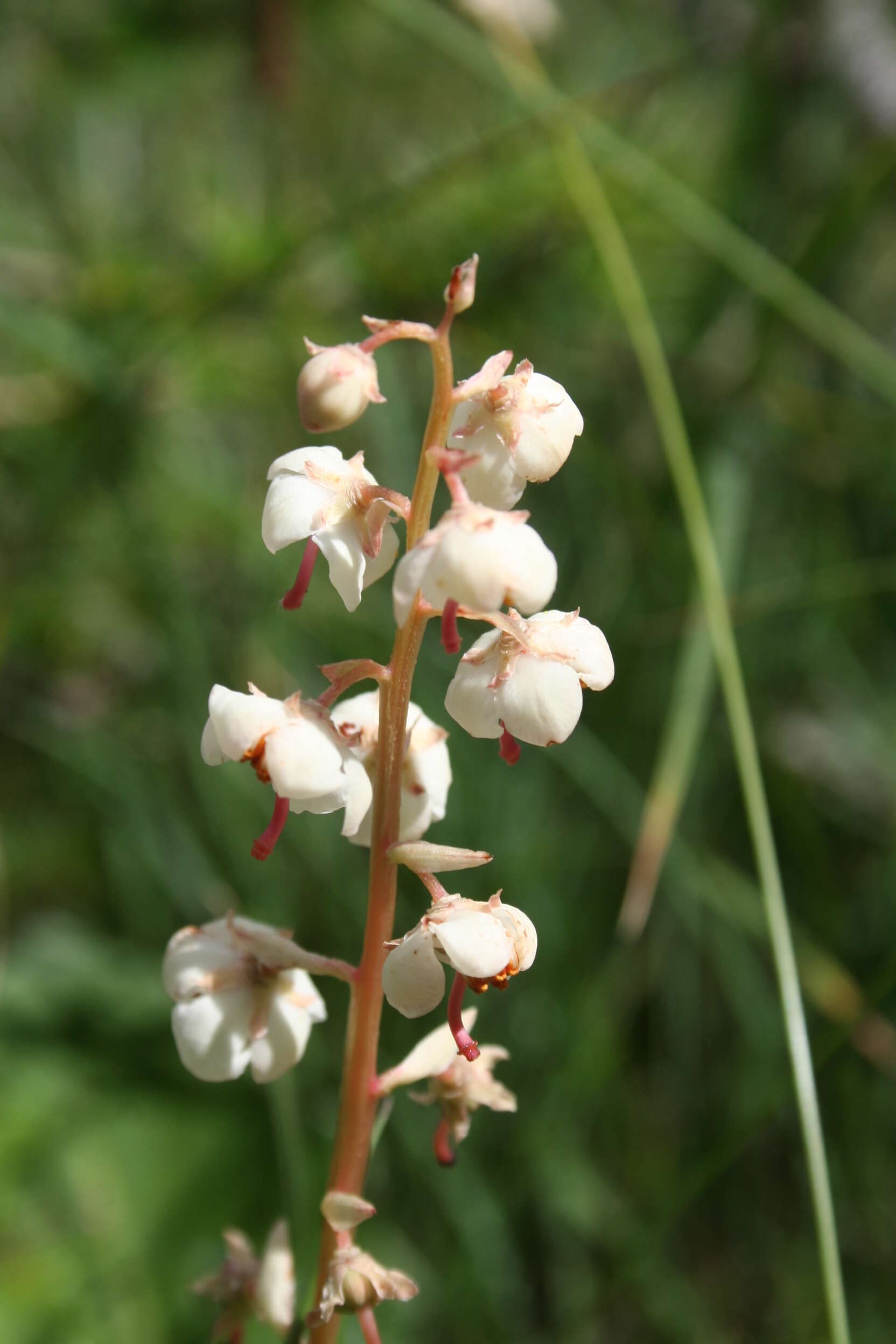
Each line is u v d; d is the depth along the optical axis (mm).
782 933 264
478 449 228
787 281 334
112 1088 343
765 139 453
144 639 430
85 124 495
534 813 377
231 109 532
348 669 229
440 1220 325
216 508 417
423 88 518
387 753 231
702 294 431
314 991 243
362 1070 236
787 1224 345
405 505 227
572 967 360
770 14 444
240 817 370
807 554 430
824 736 412
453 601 220
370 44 506
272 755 226
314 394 220
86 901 407
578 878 374
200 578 438
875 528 424
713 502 389
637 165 343
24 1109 333
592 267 443
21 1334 302
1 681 413
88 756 377
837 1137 342
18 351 423
